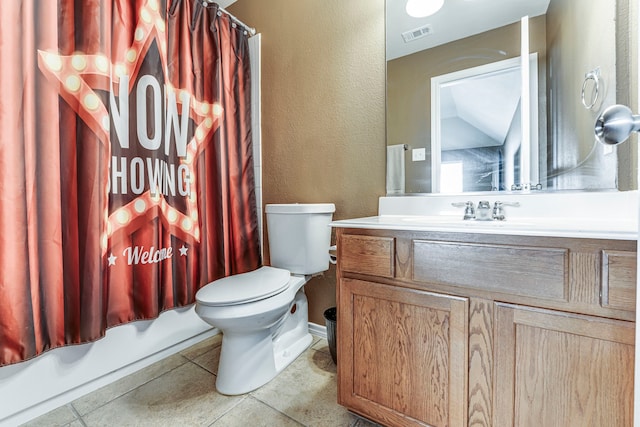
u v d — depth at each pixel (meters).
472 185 1.32
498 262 0.80
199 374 1.42
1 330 0.99
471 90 1.32
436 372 0.90
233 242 1.85
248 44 2.02
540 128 1.18
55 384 1.18
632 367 0.65
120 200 1.29
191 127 1.59
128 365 1.41
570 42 1.11
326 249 1.64
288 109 1.87
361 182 1.61
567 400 0.72
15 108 1.00
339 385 1.11
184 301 1.57
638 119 0.46
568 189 1.11
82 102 1.13
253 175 1.99
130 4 1.31
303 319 1.69
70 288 1.14
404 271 0.96
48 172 1.07
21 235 1.01
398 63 1.49
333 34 1.68
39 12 1.04
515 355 0.79
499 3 1.27
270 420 1.12
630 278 0.65
